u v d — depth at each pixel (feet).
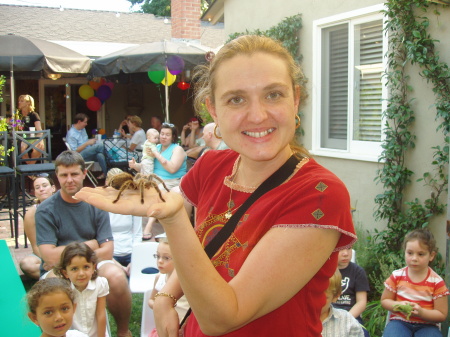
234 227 4.55
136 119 35.45
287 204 4.16
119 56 28.89
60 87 44.80
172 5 40.52
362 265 17.54
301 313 4.20
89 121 46.06
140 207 3.58
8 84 41.93
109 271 13.47
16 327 10.45
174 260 3.61
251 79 4.26
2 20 47.39
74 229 13.74
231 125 4.38
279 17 24.77
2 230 25.36
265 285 3.82
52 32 46.60
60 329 9.18
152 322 12.44
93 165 37.04
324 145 22.61
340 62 21.54
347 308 12.85
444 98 16.28
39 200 17.80
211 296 3.58
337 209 4.04
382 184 19.04
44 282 9.35
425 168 17.25
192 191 5.58
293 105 4.53
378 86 19.58
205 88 5.07
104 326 11.90
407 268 12.52
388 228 18.45
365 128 20.33
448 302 12.32
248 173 4.76
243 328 4.17
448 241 12.55
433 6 16.57
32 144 26.96
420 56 16.58
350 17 20.31
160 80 31.35
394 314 12.37
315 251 3.97
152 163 23.68
